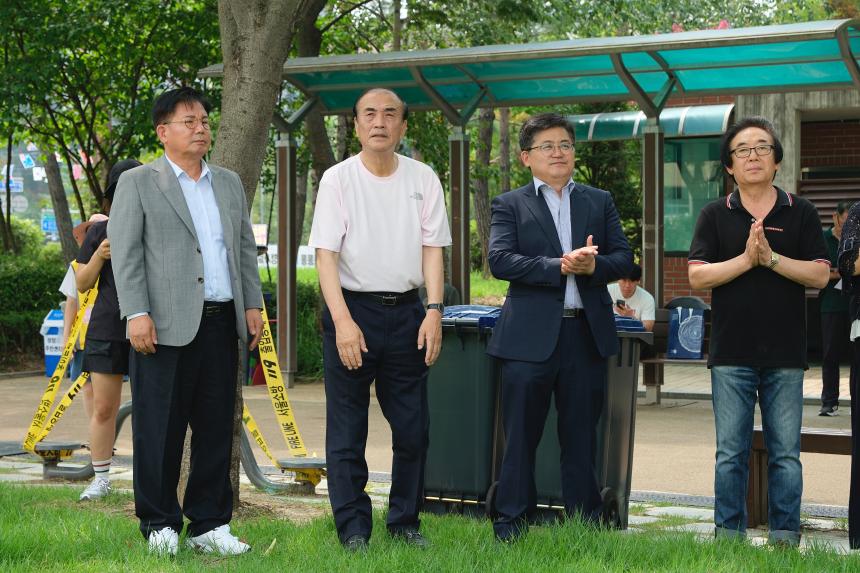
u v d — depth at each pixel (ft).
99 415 22.95
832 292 38.58
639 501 24.03
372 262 17.33
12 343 61.57
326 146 57.57
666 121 62.69
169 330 16.70
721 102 65.10
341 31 68.69
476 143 72.02
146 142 63.26
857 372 16.99
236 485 21.44
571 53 40.37
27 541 16.83
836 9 81.41
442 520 19.83
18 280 62.23
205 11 61.62
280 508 22.31
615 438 20.16
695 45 38.78
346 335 16.99
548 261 17.54
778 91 44.09
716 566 15.62
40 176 138.51
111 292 22.91
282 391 24.48
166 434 16.83
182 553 16.78
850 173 66.59
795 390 17.56
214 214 17.39
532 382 17.51
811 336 59.82
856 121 67.26
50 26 58.13
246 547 17.10
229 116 21.38
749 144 17.58
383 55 44.19
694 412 40.93
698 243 17.95
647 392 43.45
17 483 25.76
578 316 17.81
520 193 18.35
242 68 21.33
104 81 63.05
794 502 17.65
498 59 41.57
